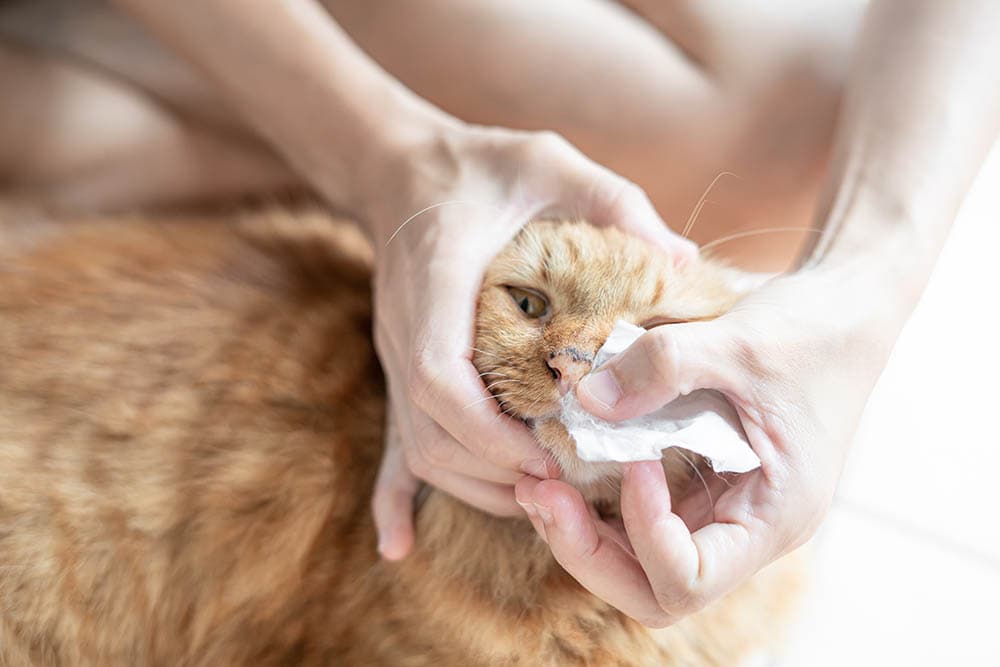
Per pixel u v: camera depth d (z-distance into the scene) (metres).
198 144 0.72
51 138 0.68
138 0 0.61
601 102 0.65
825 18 0.65
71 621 0.57
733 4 0.64
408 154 0.59
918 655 0.71
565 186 0.56
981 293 0.90
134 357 0.59
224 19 0.60
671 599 0.48
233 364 0.59
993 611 0.73
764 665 0.70
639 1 0.66
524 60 0.65
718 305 0.54
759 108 0.65
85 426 0.57
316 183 0.63
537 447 0.51
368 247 0.68
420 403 0.51
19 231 0.64
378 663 0.59
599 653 0.56
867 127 0.58
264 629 0.60
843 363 0.51
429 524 0.57
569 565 0.50
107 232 0.64
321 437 0.59
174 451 0.58
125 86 0.70
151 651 0.59
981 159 0.58
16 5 0.72
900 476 0.79
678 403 0.50
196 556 0.58
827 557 0.75
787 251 0.69
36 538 0.56
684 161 0.66
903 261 0.54
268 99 0.61
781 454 0.49
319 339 0.61
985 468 0.80
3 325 0.59
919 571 0.75
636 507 0.48
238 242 0.65
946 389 0.84
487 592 0.56
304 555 0.59
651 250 0.54
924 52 0.58
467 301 0.53
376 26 0.66
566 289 0.53
